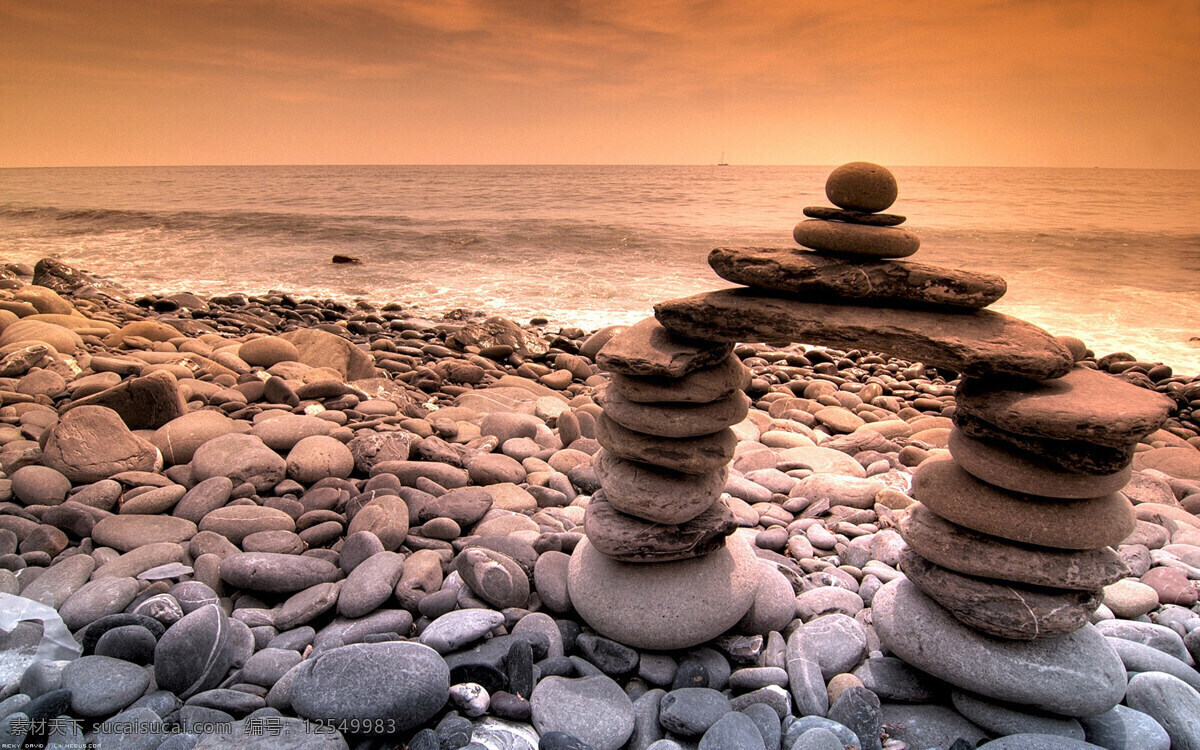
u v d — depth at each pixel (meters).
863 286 2.22
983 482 2.28
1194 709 2.21
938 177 75.38
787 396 6.50
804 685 2.31
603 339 8.70
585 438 4.82
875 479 4.14
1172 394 7.54
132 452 3.59
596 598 2.54
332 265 16.56
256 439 3.81
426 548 3.13
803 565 3.27
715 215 27.61
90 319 7.54
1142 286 13.95
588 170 127.81
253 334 8.89
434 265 16.64
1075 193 41.25
